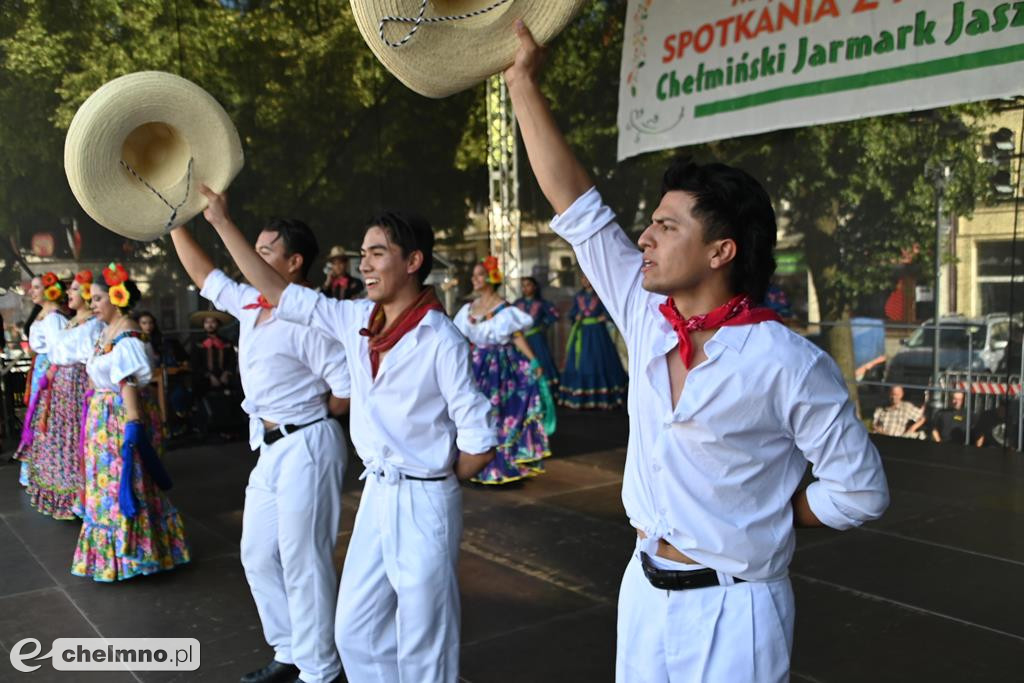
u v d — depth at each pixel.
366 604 2.13
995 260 6.21
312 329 2.54
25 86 7.27
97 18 7.45
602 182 8.84
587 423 7.73
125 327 3.71
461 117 9.38
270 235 2.66
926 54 5.85
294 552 2.60
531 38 1.47
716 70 7.18
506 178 9.14
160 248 7.74
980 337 6.33
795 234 7.48
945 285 6.53
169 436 7.24
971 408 6.41
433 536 2.08
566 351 9.09
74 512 4.88
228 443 7.15
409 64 1.40
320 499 2.62
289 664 2.79
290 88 8.33
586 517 4.73
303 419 2.62
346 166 8.70
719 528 1.33
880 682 2.72
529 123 1.55
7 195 7.27
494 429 2.10
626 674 1.48
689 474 1.34
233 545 4.39
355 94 8.70
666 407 1.37
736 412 1.29
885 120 6.78
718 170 1.33
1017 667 2.80
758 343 1.29
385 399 2.09
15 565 4.10
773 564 1.37
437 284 9.41
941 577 3.63
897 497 4.93
